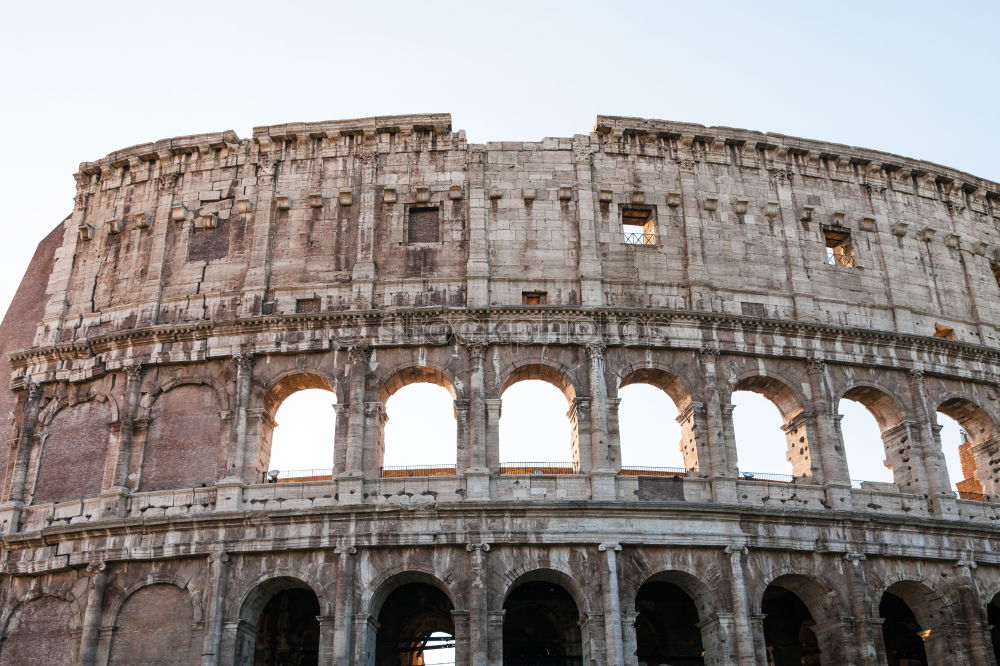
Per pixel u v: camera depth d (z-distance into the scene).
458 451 49.56
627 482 49.25
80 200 61.34
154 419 52.34
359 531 46.97
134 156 60.62
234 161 59.25
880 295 58.59
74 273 58.94
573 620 52.16
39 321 58.72
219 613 45.97
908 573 49.91
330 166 58.34
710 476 49.88
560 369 51.78
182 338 53.62
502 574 46.31
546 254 55.31
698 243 56.56
